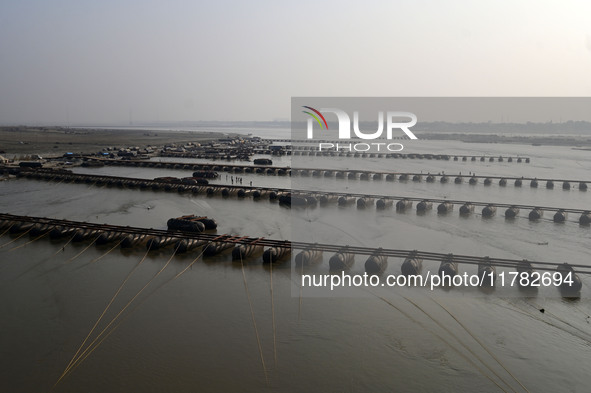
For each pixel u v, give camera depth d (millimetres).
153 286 32688
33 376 22109
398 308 29938
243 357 23938
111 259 38031
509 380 22500
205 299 30688
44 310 28766
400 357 24281
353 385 21844
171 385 21531
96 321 27422
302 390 21406
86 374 22266
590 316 29109
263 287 32844
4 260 37500
